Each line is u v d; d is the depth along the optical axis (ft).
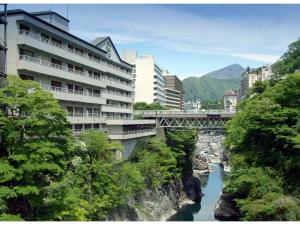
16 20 118.62
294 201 101.45
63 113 88.43
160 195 201.46
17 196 77.00
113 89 228.02
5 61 111.96
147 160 194.18
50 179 91.45
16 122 82.48
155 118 267.59
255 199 111.96
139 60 452.35
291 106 124.98
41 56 135.13
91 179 125.90
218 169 393.50
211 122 263.29
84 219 97.09
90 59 174.60
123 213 145.07
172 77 633.20
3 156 85.46
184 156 262.47
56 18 167.63
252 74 540.93
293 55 277.03
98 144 132.98
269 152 128.77
